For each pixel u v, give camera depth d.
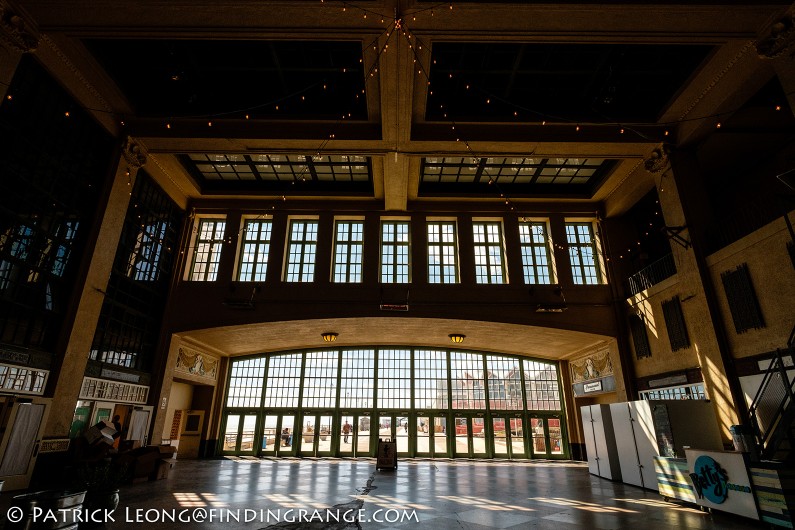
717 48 9.80
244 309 14.86
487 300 15.22
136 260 13.59
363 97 12.47
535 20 9.36
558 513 6.96
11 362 8.95
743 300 9.77
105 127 11.91
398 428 18.72
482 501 7.98
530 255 16.30
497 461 17.28
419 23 9.43
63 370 10.18
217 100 12.55
